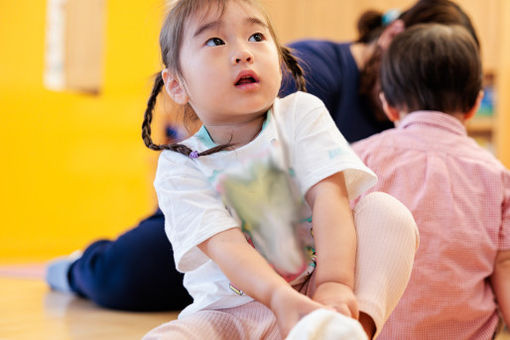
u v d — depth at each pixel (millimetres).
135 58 4074
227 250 730
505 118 2672
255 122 819
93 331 1294
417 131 1073
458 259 988
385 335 990
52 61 3443
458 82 1106
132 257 1555
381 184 1028
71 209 3561
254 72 763
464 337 991
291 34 3273
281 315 650
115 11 3857
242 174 800
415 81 1115
